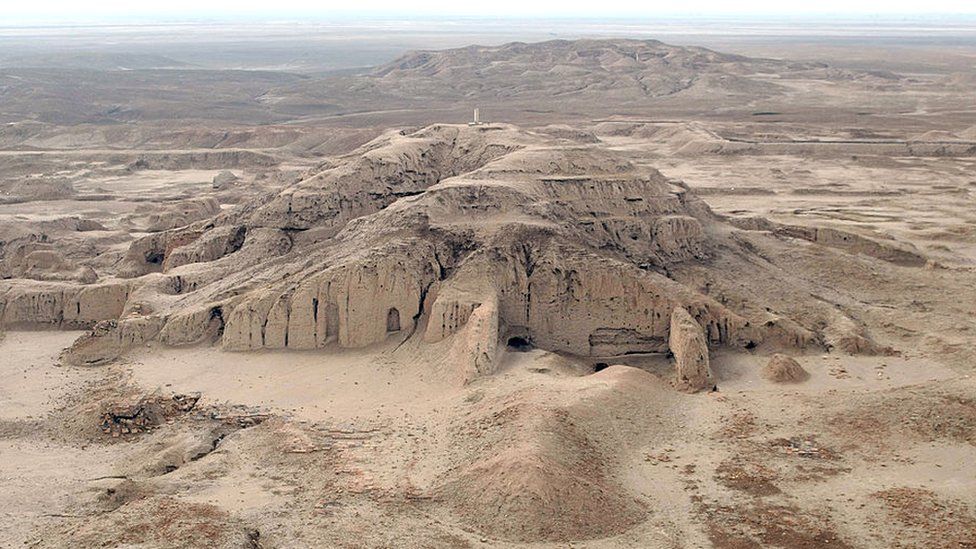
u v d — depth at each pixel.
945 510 31.36
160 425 43.38
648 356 49.09
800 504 32.56
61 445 42.09
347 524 31.94
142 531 30.73
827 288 58.25
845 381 44.06
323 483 35.09
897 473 34.19
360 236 55.22
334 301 50.53
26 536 31.98
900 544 29.88
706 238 58.12
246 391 45.66
